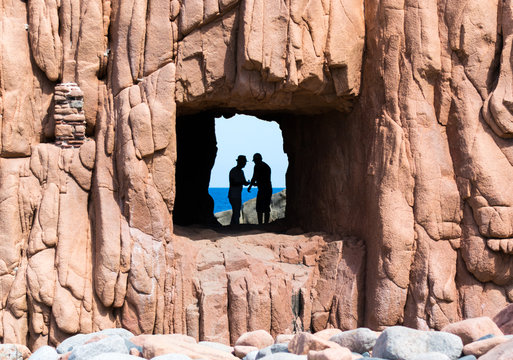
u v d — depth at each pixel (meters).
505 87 10.84
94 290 10.94
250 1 11.08
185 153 16.45
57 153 11.27
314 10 11.28
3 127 11.23
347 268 11.38
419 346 3.70
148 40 11.32
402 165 11.02
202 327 10.95
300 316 11.30
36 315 10.75
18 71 11.36
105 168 11.21
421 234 10.88
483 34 11.02
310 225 13.24
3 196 11.09
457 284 10.84
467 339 3.96
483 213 10.66
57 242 11.05
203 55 11.28
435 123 11.15
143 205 11.08
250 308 11.05
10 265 10.91
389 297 10.78
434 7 11.23
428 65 11.08
